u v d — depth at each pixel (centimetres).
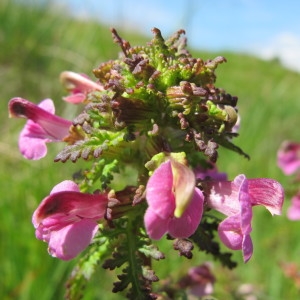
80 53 35
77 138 9
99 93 8
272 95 43
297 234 23
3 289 15
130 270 8
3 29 34
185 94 7
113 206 8
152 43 8
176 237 7
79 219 7
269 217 24
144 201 8
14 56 33
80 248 7
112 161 8
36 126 9
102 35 38
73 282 9
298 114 40
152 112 8
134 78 8
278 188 7
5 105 29
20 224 17
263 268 21
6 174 20
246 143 32
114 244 9
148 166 7
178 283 11
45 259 16
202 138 7
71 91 10
